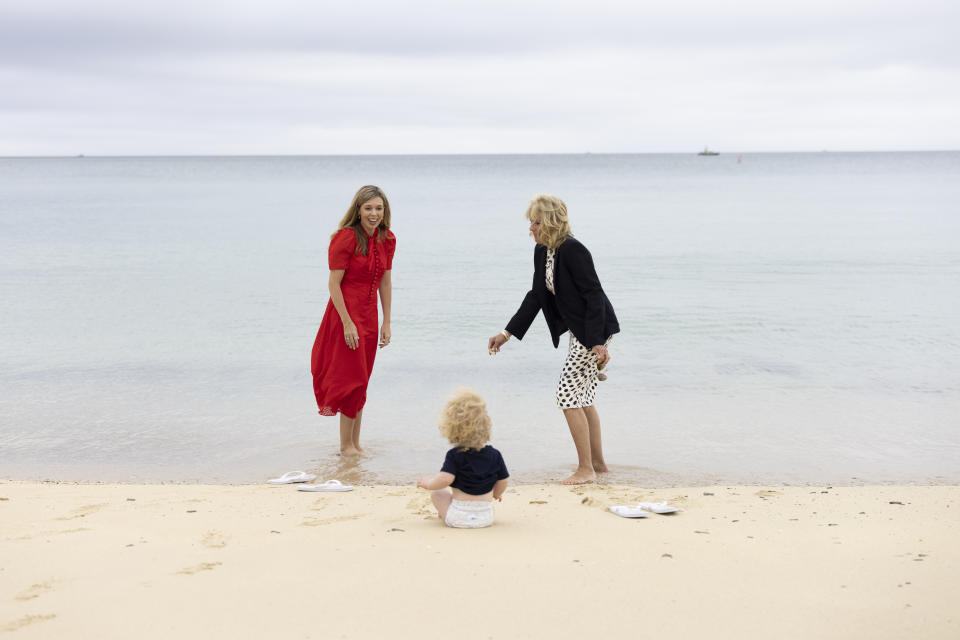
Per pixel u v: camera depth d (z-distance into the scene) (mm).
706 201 45594
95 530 4379
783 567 3734
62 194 56000
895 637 2949
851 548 4035
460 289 15609
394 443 6883
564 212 5812
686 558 3873
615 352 10352
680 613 3184
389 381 9023
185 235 26391
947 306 13297
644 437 7000
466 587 3453
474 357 10188
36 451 6629
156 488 5512
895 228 27438
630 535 4297
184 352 10391
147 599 3316
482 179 95438
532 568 3705
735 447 6703
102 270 18094
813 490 5457
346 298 6438
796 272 17438
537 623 3088
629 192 58406
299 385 8828
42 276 17156
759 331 11531
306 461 6391
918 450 6590
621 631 3020
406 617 3141
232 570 3674
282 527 4465
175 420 7539
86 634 2984
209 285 16062
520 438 7020
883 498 5203
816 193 54000
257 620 3107
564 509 4918
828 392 8422
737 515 4770
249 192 60594
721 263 18906
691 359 9945
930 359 9828
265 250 22172
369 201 6359
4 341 11008
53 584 3492
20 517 4672
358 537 4234
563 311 5836
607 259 19719
